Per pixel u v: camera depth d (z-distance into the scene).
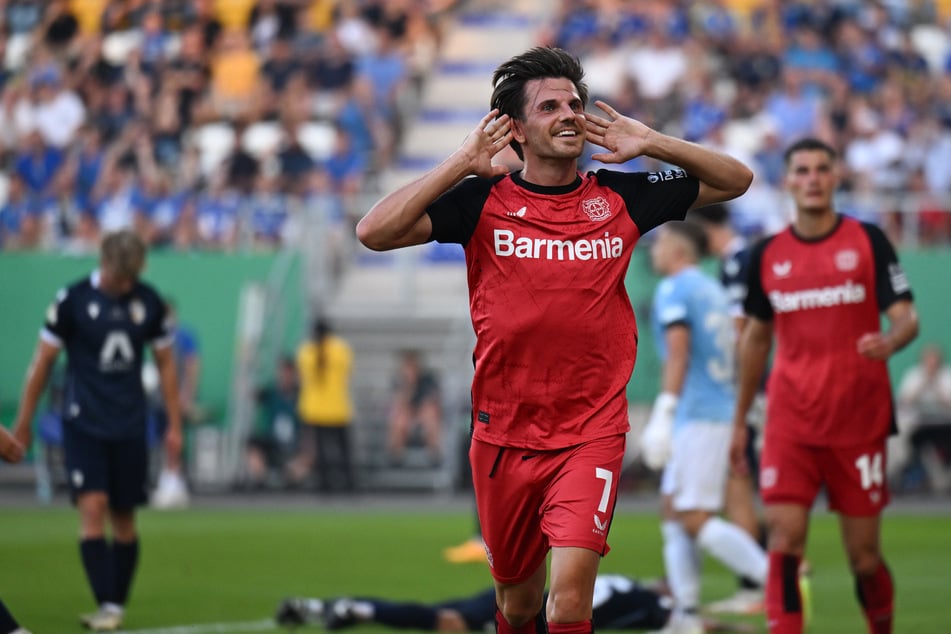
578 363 19.30
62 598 35.62
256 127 89.25
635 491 71.06
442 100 96.94
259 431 74.81
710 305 30.41
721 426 30.05
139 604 34.75
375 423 77.00
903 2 94.88
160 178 83.62
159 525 56.31
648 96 85.81
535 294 19.20
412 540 50.62
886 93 84.31
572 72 19.72
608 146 19.64
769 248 26.19
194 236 81.12
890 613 25.98
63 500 68.25
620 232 19.52
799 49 88.50
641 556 45.44
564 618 18.59
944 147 81.19
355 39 95.81
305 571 41.75
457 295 82.94
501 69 19.75
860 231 25.64
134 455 31.70
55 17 99.44
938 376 68.56
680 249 30.88
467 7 104.44
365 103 88.06
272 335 76.81
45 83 94.12
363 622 29.42
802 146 25.83
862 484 25.39
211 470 73.62
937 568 41.97
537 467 19.47
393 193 19.05
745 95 85.62
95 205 84.12
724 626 30.05
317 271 79.94
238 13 97.56
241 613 33.16
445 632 29.53
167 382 33.00
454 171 18.92
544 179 19.59
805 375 25.52
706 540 29.59
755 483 35.91
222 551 47.06
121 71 94.94
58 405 70.44
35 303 79.00
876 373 25.41
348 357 70.75
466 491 73.38
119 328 31.55
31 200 86.25
